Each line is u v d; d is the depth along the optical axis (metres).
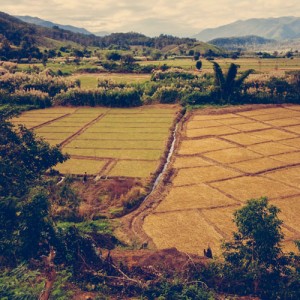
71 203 25.17
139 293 14.72
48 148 20.95
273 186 30.69
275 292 14.38
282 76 73.38
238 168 35.28
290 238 22.02
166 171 34.41
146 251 18.38
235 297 14.43
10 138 19.03
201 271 15.88
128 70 111.94
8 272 14.92
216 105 66.31
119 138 47.09
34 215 14.84
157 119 58.28
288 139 45.56
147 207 27.19
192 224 24.39
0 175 16.50
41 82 76.12
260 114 60.91
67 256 16.23
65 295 13.92
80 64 123.69
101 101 69.88
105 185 31.12
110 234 22.52
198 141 45.41
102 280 15.35
